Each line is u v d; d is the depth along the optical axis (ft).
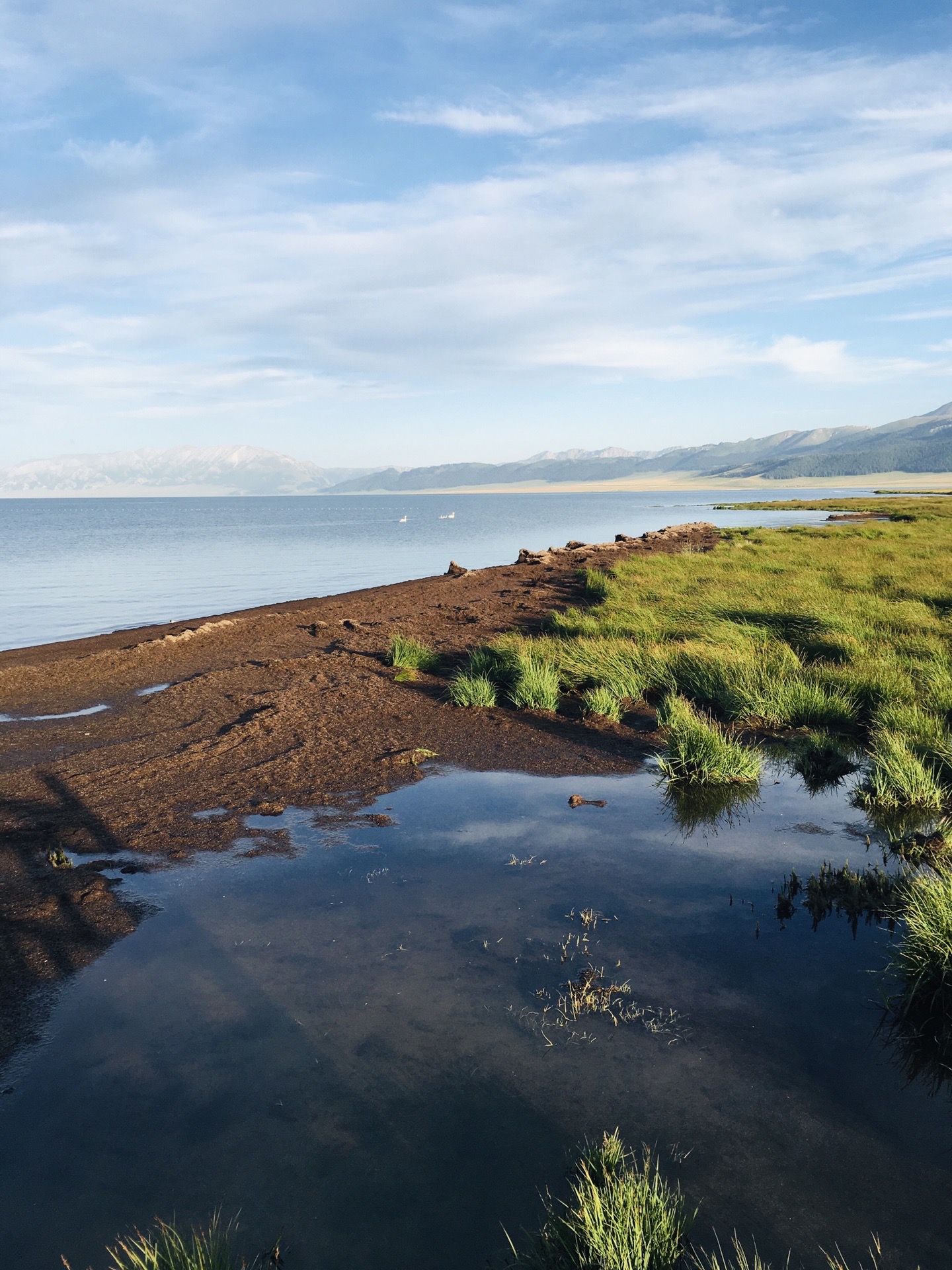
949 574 62.23
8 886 15.35
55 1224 7.81
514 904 14.56
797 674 30.86
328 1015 11.19
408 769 22.76
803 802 20.08
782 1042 10.58
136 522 383.24
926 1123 9.10
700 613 44.96
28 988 11.91
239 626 49.34
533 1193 8.07
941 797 20.02
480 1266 7.24
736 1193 8.09
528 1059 10.20
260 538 210.79
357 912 14.25
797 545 95.20
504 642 38.06
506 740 25.68
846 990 11.80
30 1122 9.20
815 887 14.93
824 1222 7.75
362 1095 9.57
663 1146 8.72
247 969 12.41
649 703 30.60
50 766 23.47
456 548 158.20
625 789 21.12
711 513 295.48
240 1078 9.89
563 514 368.68
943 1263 7.24
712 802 20.15
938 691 27.27
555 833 17.98
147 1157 8.66
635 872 15.90
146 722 28.58
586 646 35.99
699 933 13.46
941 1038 10.66
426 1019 11.07
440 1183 8.23
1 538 223.71
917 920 12.34
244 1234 7.65
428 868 16.11
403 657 36.91
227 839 17.66
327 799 20.24
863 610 44.96
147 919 14.03
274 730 26.68
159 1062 10.23
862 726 26.63
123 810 19.51
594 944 13.08
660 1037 10.66
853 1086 9.71
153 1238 7.57
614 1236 7.19
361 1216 7.84
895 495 392.27
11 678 36.22
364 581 95.35
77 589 89.71
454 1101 9.47
